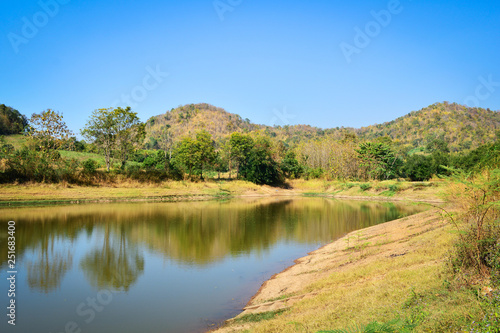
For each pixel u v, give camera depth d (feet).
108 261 53.47
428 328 17.60
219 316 33.65
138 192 155.12
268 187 224.12
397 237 50.67
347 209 124.47
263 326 26.30
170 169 196.75
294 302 32.91
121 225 84.89
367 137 624.59
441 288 23.30
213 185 199.00
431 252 34.32
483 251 24.76
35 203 118.32
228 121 640.58
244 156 231.09
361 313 23.02
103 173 158.71
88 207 116.98
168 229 80.89
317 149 317.63
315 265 47.80
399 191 173.27
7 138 221.25
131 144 177.58
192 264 52.39
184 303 37.14
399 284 27.04
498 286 19.93
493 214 28.76
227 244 66.03
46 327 31.07
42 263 52.16
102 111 158.61
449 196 36.55
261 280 44.93
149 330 30.40
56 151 150.61
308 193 207.72
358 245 52.80
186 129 571.69
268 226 86.33
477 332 14.98
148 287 41.98
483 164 41.98
